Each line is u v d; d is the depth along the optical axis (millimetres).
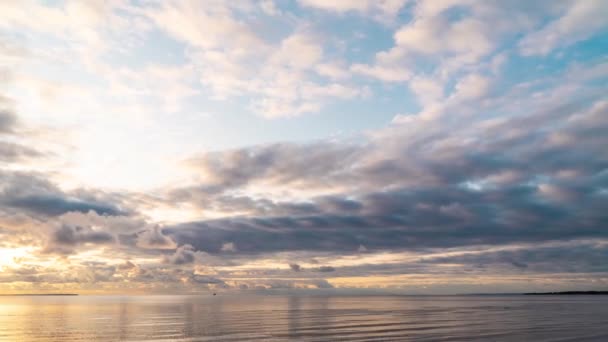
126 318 84000
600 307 129750
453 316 85500
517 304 164875
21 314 101438
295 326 62375
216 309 128250
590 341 43250
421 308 130000
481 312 101562
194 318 82750
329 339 46031
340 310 118062
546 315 87188
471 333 51000
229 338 47875
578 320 71875
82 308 140250
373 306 153125
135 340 47250
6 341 47906
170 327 62344
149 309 129750
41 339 49312
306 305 169125
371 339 45719
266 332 53781
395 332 52656
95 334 53719
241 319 78938
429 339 45312
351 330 55562
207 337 49156
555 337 46656
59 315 96562
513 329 55844
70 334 54125
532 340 44062
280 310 119625
